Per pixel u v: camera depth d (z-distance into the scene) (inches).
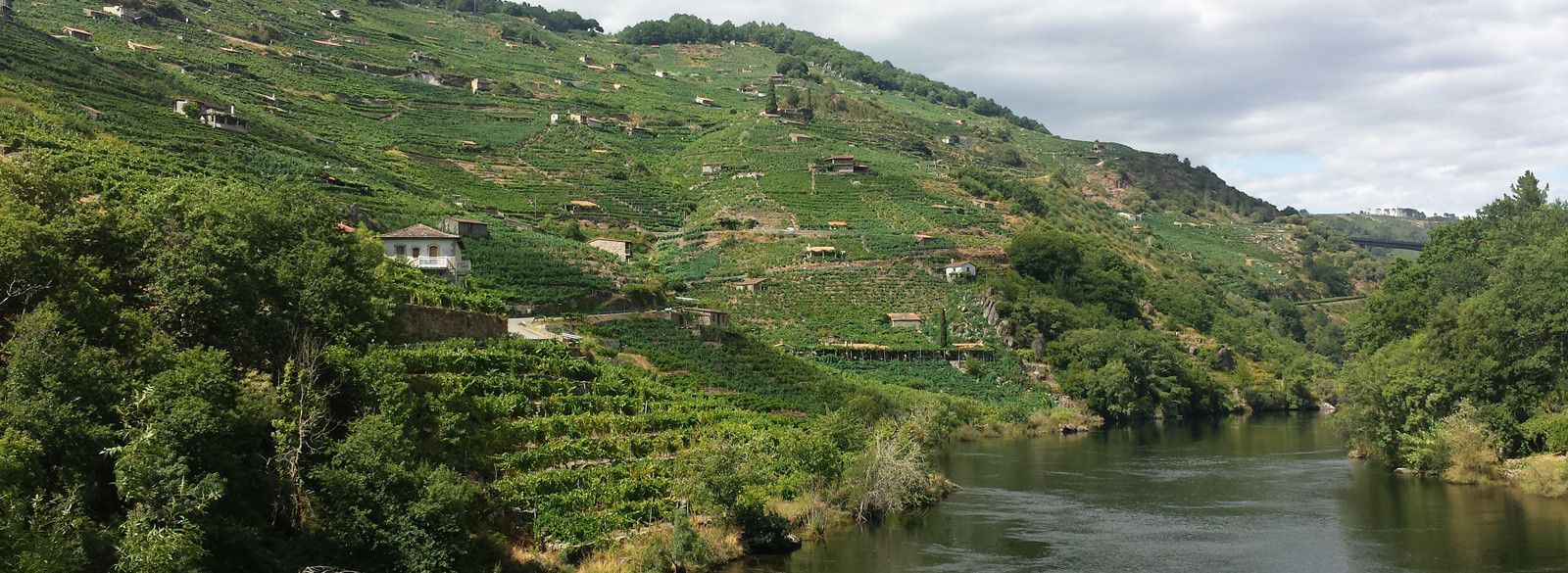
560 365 3228.3
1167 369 7091.5
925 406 5017.2
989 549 2802.7
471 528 2123.5
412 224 5915.4
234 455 1797.5
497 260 5654.5
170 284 2103.8
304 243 2513.5
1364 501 3476.9
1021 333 7194.9
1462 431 3762.3
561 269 5787.4
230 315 2155.5
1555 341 3774.6
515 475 2458.2
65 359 1660.9
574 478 2517.2
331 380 2283.5
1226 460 4626.0
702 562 2455.7
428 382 2608.3
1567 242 4490.7
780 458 3282.5
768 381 4749.0
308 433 2016.5
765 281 7480.3
